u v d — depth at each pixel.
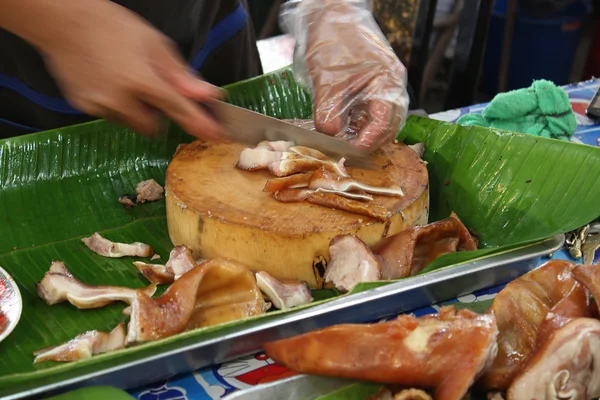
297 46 2.60
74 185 2.58
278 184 2.12
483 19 4.72
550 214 2.20
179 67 1.89
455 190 2.48
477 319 1.48
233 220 2.02
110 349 1.76
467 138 2.52
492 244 2.27
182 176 2.28
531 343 1.58
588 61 5.50
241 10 3.08
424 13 4.59
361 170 2.29
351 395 1.52
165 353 1.55
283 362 1.61
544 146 2.31
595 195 2.12
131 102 1.85
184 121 1.87
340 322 1.75
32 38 1.83
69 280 2.01
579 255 2.07
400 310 1.86
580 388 1.46
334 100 2.33
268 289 1.90
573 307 1.58
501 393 1.54
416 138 2.67
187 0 2.69
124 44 1.79
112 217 2.48
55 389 1.46
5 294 1.91
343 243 1.92
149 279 2.10
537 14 5.21
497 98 2.81
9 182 2.49
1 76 2.60
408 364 1.45
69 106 2.74
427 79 4.96
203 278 1.82
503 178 2.38
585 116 3.01
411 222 2.14
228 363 1.72
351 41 2.41
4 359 1.79
